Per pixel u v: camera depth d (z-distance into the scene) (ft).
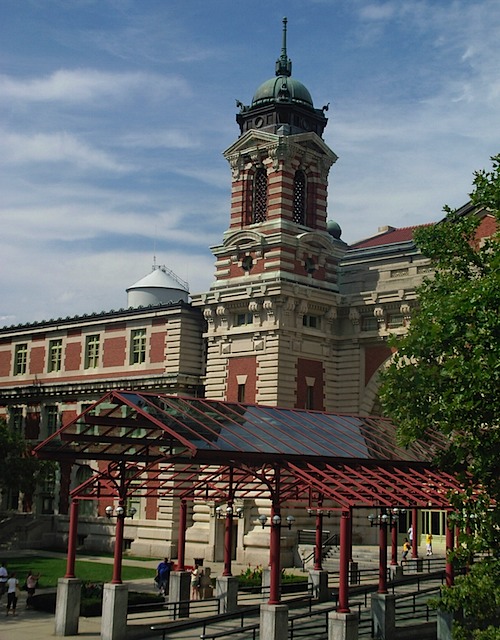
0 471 195.93
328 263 201.26
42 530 223.92
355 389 193.88
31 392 240.32
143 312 219.61
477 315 85.81
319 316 195.62
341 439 125.49
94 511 217.36
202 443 105.81
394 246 203.21
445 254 112.27
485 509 86.33
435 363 100.27
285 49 211.00
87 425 115.85
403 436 100.89
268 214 197.36
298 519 180.86
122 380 217.36
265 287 187.21
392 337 104.47
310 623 116.78
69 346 240.32
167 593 136.87
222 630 112.16
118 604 106.32
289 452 111.04
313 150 202.90
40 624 118.11
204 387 210.18
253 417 125.80
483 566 84.79
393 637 109.09
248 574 152.05
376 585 138.21
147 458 114.93
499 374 82.69
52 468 204.74
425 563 161.99
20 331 254.47
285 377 185.68
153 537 200.03
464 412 86.94
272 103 201.16
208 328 200.85
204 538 189.26
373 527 188.85
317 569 135.74
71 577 111.14
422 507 111.75
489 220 178.19
